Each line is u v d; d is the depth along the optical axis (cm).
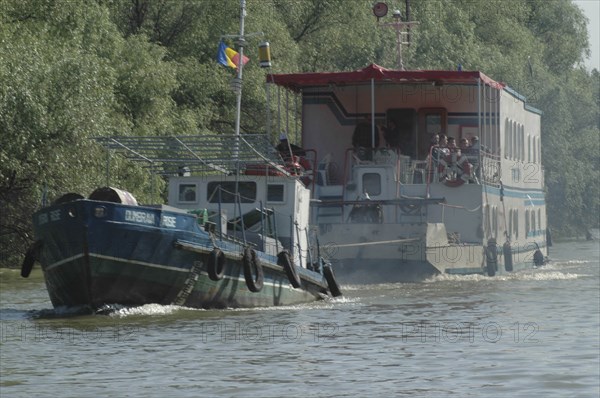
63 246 8306
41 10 13725
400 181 12744
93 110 13012
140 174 14025
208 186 9906
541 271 14500
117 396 5478
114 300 8469
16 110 12188
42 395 5506
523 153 15438
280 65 17875
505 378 5928
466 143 13300
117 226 8219
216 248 8631
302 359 6488
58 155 12719
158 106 15462
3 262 14538
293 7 19650
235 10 17712
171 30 17700
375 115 14075
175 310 8681
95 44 14762
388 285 11600
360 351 6788
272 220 9694
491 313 8919
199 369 6159
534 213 16088
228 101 17975
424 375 6003
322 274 10056
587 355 6638
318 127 14138
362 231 11806
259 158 9350
